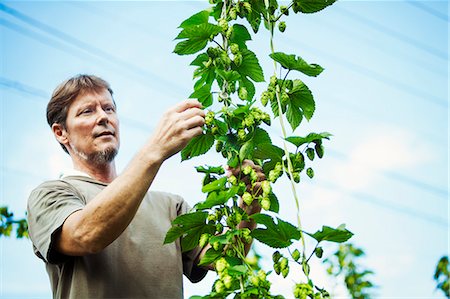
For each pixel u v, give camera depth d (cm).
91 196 323
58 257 295
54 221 292
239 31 295
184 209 345
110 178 351
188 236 268
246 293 241
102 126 344
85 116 345
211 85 292
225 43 286
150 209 329
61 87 352
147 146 274
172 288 308
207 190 261
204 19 290
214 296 243
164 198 343
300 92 284
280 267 252
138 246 309
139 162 273
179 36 279
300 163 271
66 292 299
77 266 297
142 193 273
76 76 354
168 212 337
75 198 310
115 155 348
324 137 264
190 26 280
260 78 294
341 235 250
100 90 352
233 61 289
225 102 275
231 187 255
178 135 270
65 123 349
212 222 264
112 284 297
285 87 282
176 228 263
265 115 271
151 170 272
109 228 275
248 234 258
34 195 313
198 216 259
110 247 304
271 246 259
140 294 299
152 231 318
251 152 273
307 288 247
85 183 332
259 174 284
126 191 271
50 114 354
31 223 307
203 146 286
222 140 270
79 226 279
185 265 336
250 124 265
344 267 661
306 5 295
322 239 253
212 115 271
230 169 280
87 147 342
